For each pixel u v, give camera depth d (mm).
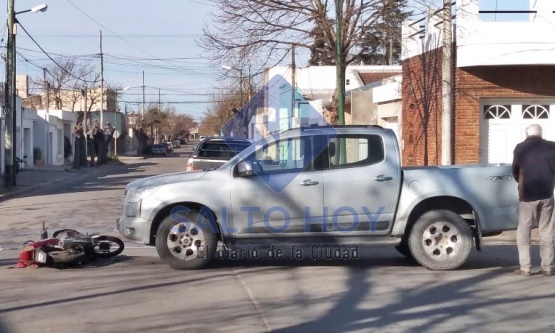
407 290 9648
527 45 17828
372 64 51594
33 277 10656
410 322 8055
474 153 18750
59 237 11906
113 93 77688
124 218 11133
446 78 17859
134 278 10500
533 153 10352
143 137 79688
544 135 19000
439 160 19953
